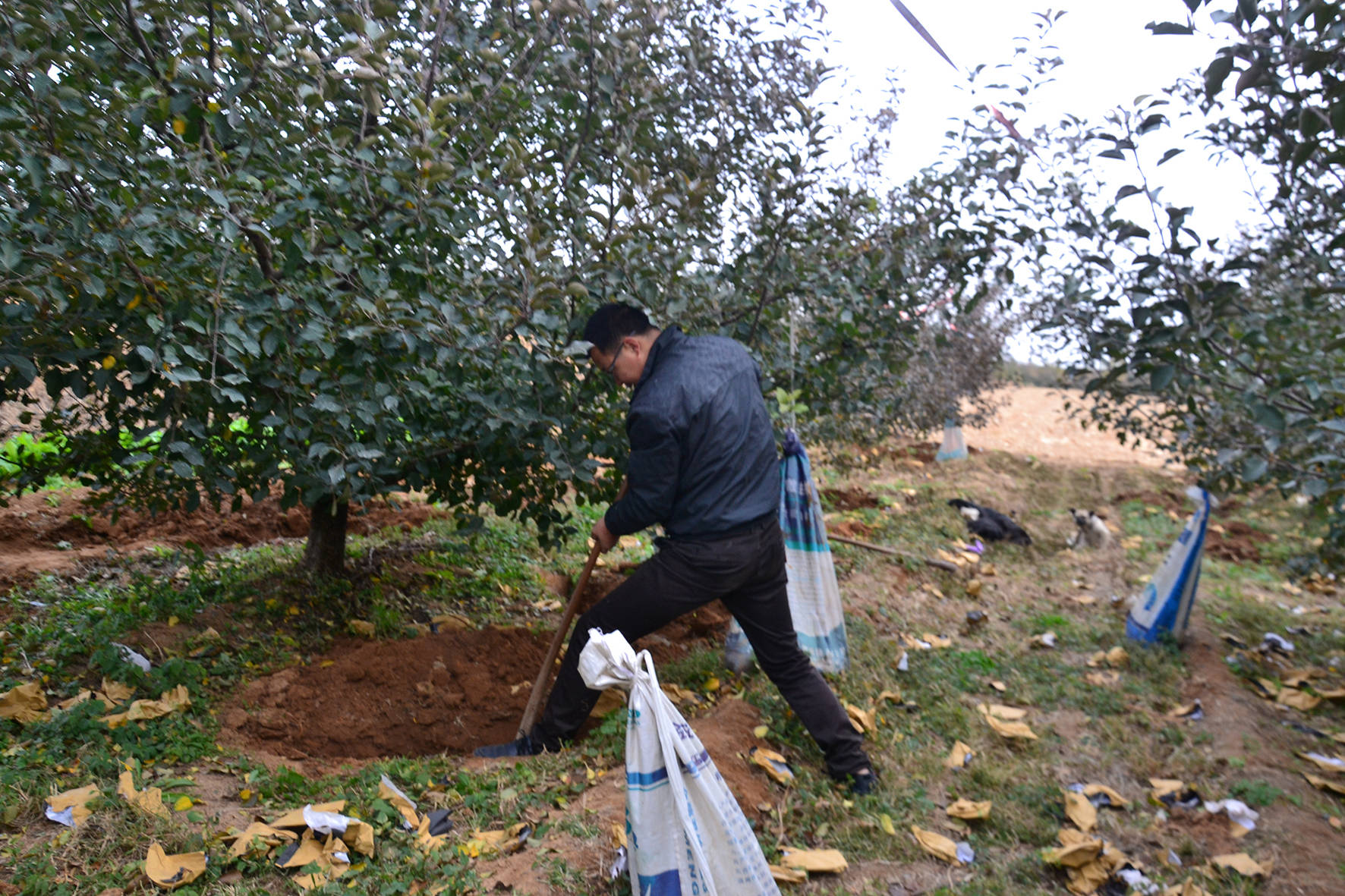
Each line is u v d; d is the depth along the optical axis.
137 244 2.83
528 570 5.94
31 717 3.57
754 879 2.68
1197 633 5.67
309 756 3.83
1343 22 2.82
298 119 3.32
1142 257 3.81
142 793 3.05
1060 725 4.47
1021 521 8.54
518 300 3.51
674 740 2.66
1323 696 4.76
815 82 4.56
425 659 4.41
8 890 2.60
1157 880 3.25
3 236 2.61
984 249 4.90
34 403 3.62
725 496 3.44
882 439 7.82
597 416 4.23
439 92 3.96
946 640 5.37
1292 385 3.85
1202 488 5.38
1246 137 4.04
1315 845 3.46
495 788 3.44
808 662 3.76
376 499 6.94
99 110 2.91
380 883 2.80
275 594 4.99
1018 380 12.65
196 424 3.26
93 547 5.83
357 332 3.19
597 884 2.88
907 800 3.63
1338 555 5.48
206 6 3.11
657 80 4.22
